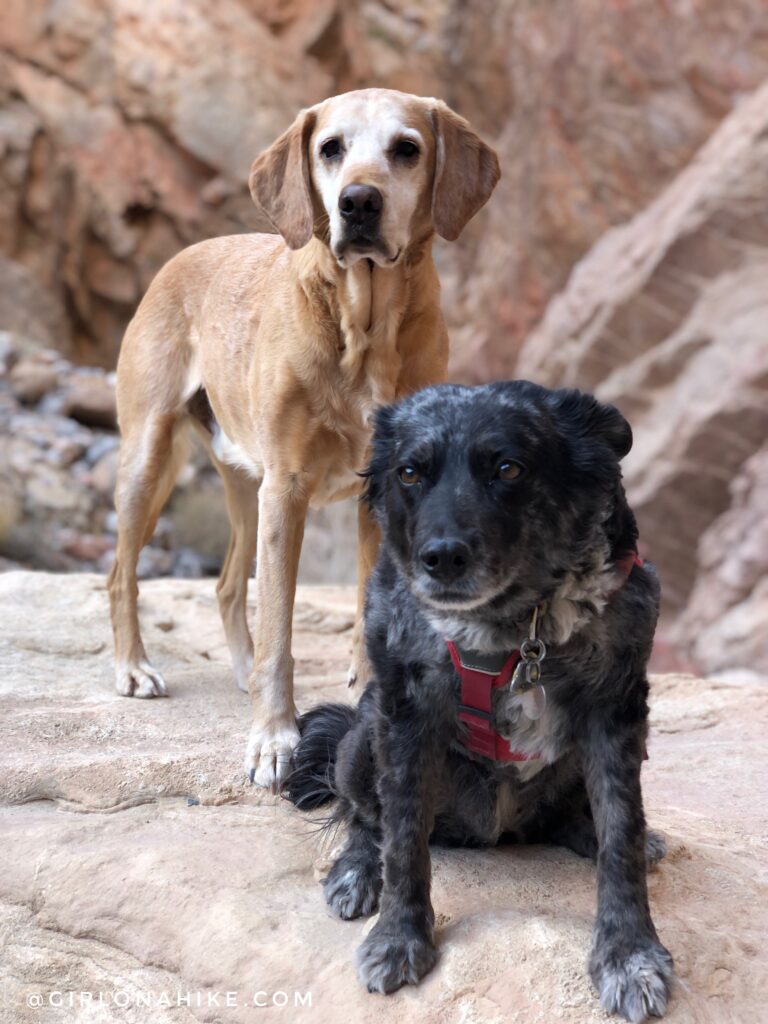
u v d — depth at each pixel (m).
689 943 0.84
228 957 0.89
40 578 1.71
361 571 1.33
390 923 0.84
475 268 5.48
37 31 5.06
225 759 1.16
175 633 1.69
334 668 1.57
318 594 2.08
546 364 4.41
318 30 5.49
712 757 1.31
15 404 3.69
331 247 1.17
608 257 4.51
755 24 4.48
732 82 4.54
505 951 0.82
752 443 3.59
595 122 4.84
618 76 4.76
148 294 1.46
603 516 0.83
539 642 0.81
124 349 1.46
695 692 1.56
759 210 3.87
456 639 0.83
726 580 3.42
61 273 5.05
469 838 0.97
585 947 0.82
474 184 1.24
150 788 1.11
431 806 0.86
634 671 0.82
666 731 1.42
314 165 1.23
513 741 0.86
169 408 1.43
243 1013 0.86
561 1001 0.78
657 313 4.05
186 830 1.05
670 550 3.71
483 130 5.58
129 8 5.11
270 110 5.18
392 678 0.85
